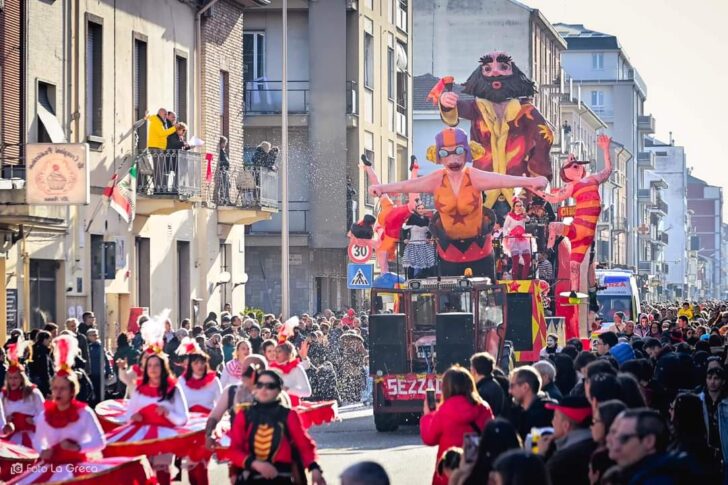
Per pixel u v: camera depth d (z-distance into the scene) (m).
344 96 64.50
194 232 47.97
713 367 17.83
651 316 47.41
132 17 42.78
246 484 14.54
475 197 35.44
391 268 36.94
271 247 63.97
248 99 64.25
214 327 35.41
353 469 8.95
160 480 19.69
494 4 108.69
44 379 27.50
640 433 10.34
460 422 14.88
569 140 121.06
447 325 33.25
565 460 12.23
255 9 64.62
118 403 22.81
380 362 33.47
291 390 23.48
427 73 107.81
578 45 176.88
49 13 37.34
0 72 34.75
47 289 36.97
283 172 51.12
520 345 36.19
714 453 14.78
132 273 42.31
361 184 67.12
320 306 65.69
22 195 32.50
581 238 40.41
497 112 39.75
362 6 67.31
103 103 40.47
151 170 42.44
